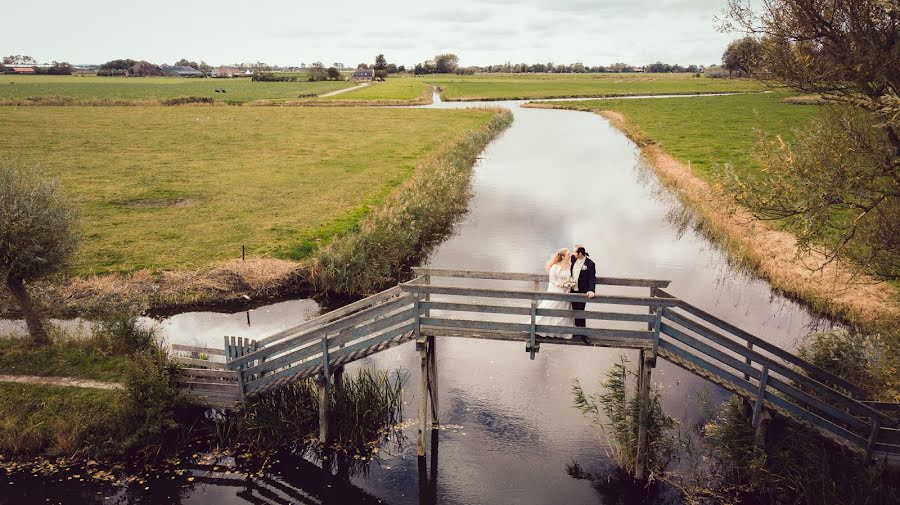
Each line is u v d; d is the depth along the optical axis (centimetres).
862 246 1299
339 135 5400
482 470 1175
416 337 1165
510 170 4216
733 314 1850
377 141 5034
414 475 1164
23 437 1170
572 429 1299
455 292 1129
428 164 3784
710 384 1467
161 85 13700
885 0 898
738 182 1205
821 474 999
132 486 1117
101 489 1105
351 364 1563
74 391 1275
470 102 10306
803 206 1081
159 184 3322
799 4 1016
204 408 1301
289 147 4681
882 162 1056
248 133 5438
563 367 1566
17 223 1375
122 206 2856
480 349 1669
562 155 4878
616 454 1218
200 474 1155
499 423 1321
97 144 4591
